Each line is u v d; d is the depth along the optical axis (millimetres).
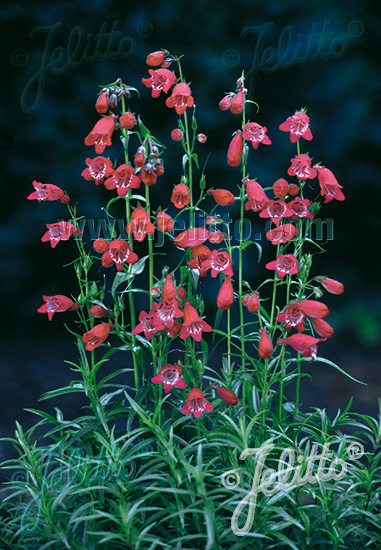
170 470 2342
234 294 2613
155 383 2529
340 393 4969
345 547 2227
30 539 2258
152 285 2582
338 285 2320
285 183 2359
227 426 2479
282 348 2574
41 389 5070
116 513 2217
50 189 2527
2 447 4035
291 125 2443
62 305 2469
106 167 2379
